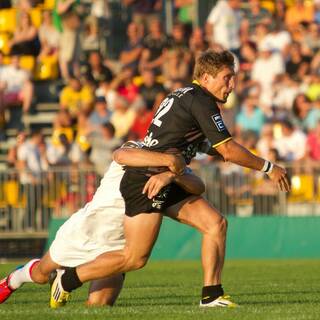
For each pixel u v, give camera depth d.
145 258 25.47
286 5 81.75
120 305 28.09
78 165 64.06
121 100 71.00
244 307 25.69
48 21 78.88
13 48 78.75
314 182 62.47
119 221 25.72
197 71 25.84
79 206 62.94
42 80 78.56
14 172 63.41
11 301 30.48
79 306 27.05
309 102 71.94
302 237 60.62
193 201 25.66
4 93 77.12
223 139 24.97
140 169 24.89
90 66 76.31
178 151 25.42
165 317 23.36
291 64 76.56
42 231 63.25
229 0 79.06
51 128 76.94
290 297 31.08
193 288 36.38
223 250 25.78
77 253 26.17
